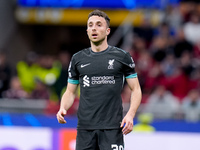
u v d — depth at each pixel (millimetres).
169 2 40719
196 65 34125
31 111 30562
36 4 42969
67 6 42219
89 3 41750
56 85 33781
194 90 31312
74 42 46531
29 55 38250
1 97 34312
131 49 37344
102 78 15633
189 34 38719
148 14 40406
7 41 43312
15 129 28188
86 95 15758
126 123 15211
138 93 15852
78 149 15758
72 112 30422
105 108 15570
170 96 31891
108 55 15789
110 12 41438
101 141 15523
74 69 16172
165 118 29000
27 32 45812
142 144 26766
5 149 28219
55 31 47031
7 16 43281
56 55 45375
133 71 15977
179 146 26734
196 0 40500
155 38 38125
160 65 34906
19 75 37125
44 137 27703
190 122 27250
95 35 15742
